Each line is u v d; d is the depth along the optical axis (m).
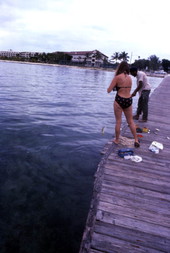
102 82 30.92
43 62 114.69
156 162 3.91
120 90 3.93
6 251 2.65
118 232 2.24
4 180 3.96
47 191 3.79
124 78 3.85
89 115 9.52
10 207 3.34
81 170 4.54
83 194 3.80
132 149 4.12
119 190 2.96
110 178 3.25
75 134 6.67
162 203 2.76
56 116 8.67
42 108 9.92
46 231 2.98
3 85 17.05
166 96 12.05
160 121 6.73
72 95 15.34
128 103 3.98
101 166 3.61
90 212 2.52
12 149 5.15
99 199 2.75
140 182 3.21
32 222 3.11
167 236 2.23
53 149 5.38
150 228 2.33
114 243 2.11
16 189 3.76
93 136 6.66
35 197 3.61
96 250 2.02
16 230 2.95
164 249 2.08
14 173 4.19
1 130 6.30
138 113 6.60
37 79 26.48
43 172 4.33
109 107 11.84
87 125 7.85
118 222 2.38
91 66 98.81
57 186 3.95
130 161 3.86
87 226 2.31
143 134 5.44
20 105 10.05
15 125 6.91
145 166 3.72
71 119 8.45
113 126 8.12
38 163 4.64
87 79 34.94
